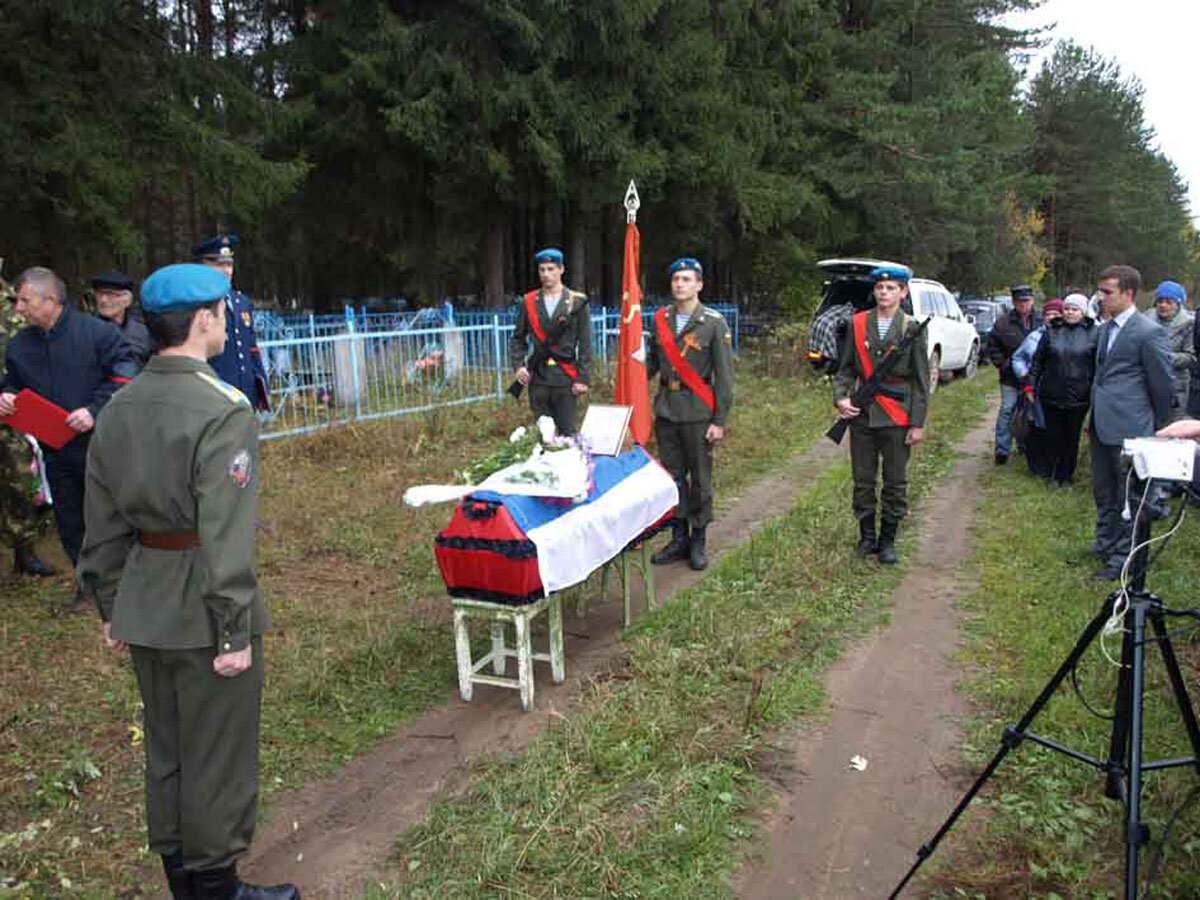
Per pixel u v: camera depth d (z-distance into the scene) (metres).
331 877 2.95
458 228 16.44
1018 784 3.35
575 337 6.88
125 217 12.08
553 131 13.91
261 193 12.02
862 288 13.97
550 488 4.02
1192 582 5.17
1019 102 28.97
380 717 3.96
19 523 5.22
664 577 5.79
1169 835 2.96
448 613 5.11
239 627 2.41
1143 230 45.91
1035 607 5.03
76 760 3.47
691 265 5.65
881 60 21.31
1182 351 7.78
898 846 3.05
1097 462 5.65
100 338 4.72
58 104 10.17
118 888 2.89
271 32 16.00
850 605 5.22
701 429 5.74
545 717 3.95
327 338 9.72
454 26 13.25
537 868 2.92
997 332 8.66
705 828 3.06
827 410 11.79
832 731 3.81
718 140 15.72
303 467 8.16
